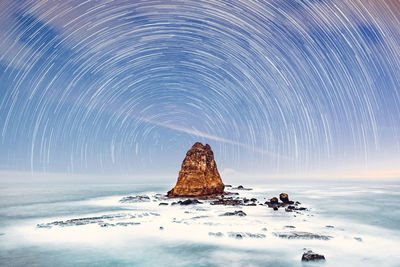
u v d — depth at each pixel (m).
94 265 12.95
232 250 14.63
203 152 42.38
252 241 15.96
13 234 18.42
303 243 15.43
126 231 18.61
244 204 30.22
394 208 30.16
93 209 30.67
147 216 23.53
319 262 12.69
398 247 14.78
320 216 24.47
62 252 14.69
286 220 21.64
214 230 18.31
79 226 20.02
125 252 14.63
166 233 18.02
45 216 26.34
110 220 21.83
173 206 30.22
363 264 12.48
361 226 20.34
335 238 16.30
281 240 15.98
